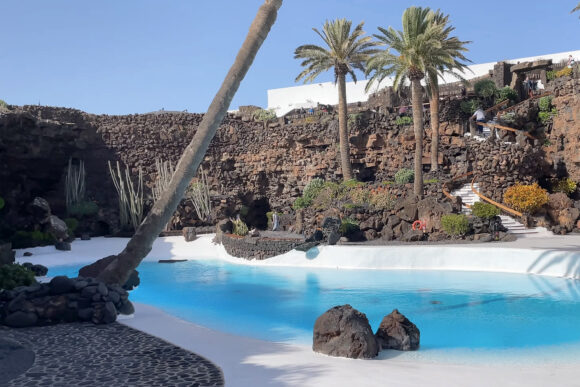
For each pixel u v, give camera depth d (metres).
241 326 13.08
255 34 13.47
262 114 47.62
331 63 36.94
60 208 41.25
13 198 37.66
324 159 40.97
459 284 17.55
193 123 46.59
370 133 39.44
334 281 19.38
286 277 21.02
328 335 9.37
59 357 8.52
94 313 11.41
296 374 7.58
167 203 13.48
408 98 42.34
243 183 45.81
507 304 14.42
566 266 18.06
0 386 6.98
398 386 6.95
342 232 26.30
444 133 36.97
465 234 24.48
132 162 45.16
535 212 27.16
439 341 10.86
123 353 8.79
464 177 31.89
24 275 14.20
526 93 39.34
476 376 7.57
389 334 10.19
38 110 42.91
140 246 13.34
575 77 31.27
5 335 10.18
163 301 16.97
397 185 29.64
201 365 8.04
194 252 31.75
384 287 17.73
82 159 43.94
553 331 11.54
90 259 28.86
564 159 31.88
